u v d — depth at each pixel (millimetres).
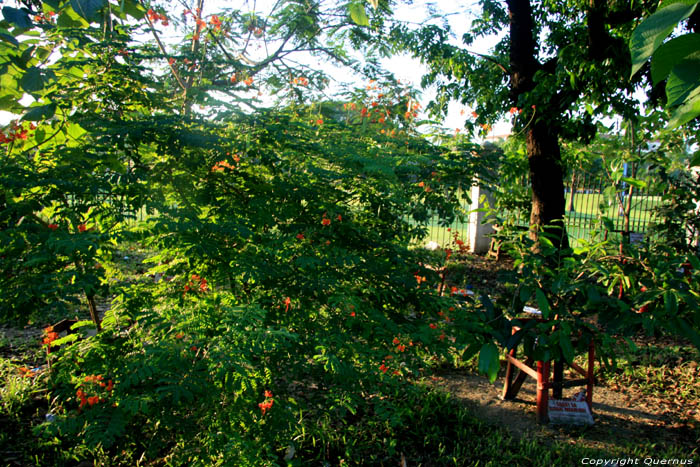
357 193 3982
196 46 4805
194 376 2428
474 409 4129
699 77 490
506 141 8023
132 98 3125
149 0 5086
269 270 3020
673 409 4215
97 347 2734
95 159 2762
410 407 3938
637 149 7855
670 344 5566
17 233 2400
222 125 3254
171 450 3109
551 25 7695
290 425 2959
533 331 3398
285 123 3404
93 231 2812
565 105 6074
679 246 6605
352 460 3309
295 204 3488
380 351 3217
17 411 3525
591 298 3143
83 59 2680
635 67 474
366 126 5094
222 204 3262
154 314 2736
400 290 3658
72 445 3180
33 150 2881
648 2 5164
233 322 2541
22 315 2344
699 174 6668
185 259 3250
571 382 4066
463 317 3436
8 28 1877
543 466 3287
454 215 5789
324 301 3199
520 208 8352
